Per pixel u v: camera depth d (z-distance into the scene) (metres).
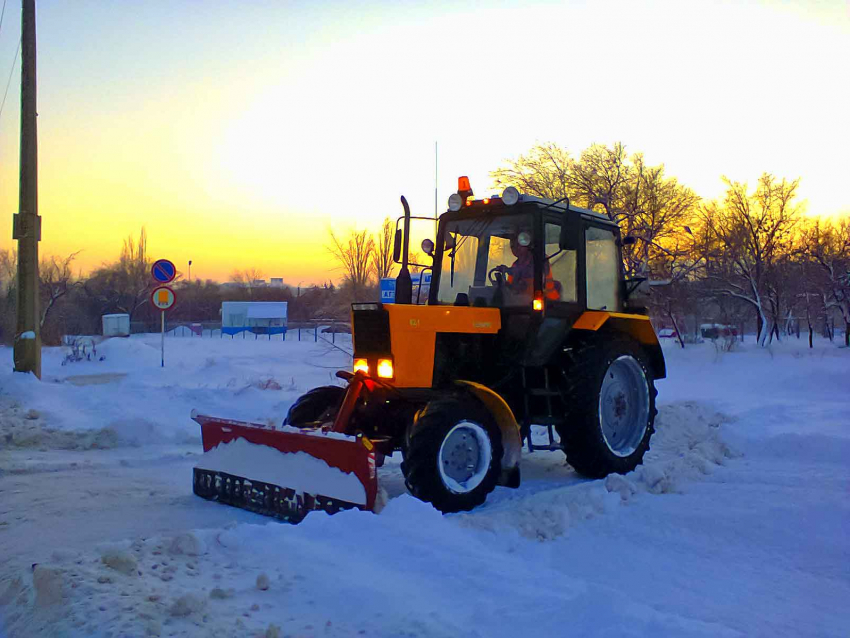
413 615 3.11
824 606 3.59
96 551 3.85
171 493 6.08
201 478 5.93
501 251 6.56
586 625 3.05
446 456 5.25
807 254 20.09
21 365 11.38
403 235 6.68
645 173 20.66
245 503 5.52
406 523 4.27
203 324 52.81
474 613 3.18
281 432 5.27
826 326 24.38
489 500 5.61
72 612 3.05
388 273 27.83
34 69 11.84
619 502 5.37
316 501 4.95
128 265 53.44
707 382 12.92
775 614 3.48
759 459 6.84
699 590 3.79
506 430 5.60
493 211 6.64
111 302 50.59
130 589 3.31
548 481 6.42
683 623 3.11
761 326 18.55
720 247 20.30
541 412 6.53
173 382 14.49
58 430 8.48
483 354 6.22
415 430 5.16
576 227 6.22
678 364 15.07
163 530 4.94
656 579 3.95
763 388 11.77
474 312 6.09
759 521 4.84
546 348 6.34
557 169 20.80
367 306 5.68
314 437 5.04
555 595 3.40
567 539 4.62
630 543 4.54
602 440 6.36
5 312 34.72
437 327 5.80
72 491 6.11
